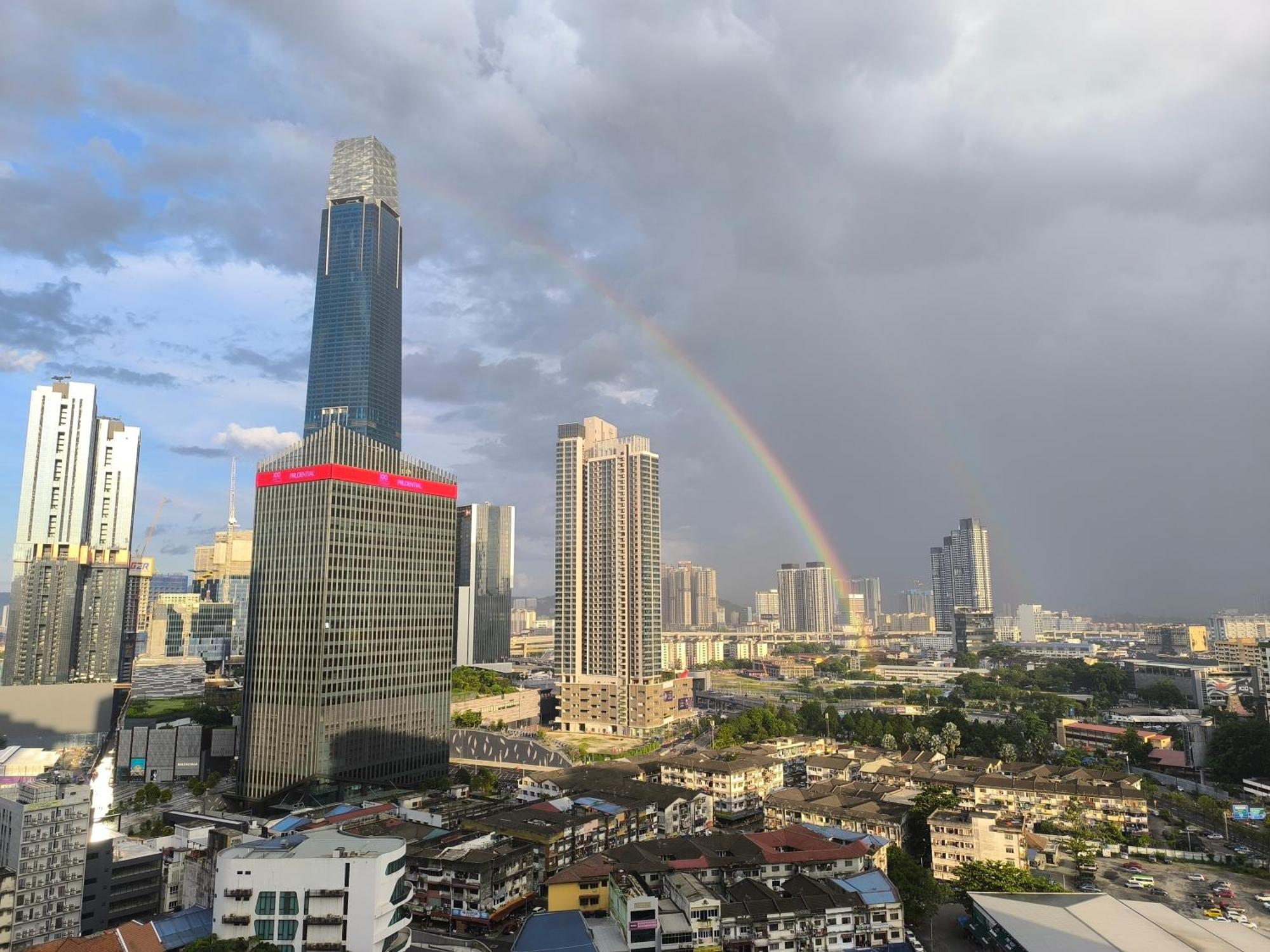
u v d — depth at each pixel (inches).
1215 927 6456.7
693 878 6584.6
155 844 7603.4
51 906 6363.2
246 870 5275.6
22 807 6328.7
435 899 6973.4
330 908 5241.1
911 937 6786.4
